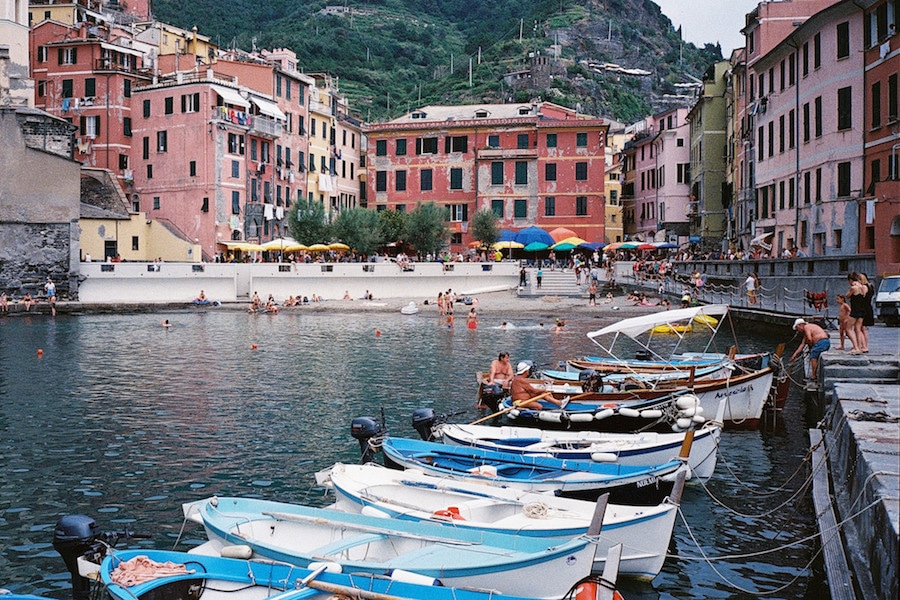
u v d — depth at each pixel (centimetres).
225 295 7050
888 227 3962
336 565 1113
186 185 7962
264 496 1778
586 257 8794
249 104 8250
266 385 3184
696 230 8856
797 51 5316
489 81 18800
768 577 1354
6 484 1862
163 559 1151
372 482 1510
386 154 9412
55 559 1443
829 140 4831
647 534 1295
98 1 11088
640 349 4269
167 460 2067
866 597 1030
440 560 1134
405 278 7244
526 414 2238
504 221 9062
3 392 3031
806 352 3122
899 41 4100
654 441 1805
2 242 6419
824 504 1501
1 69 6938
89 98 8331
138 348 4362
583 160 8906
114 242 7462
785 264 4434
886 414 1594
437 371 3538
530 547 1186
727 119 8062
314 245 7619
